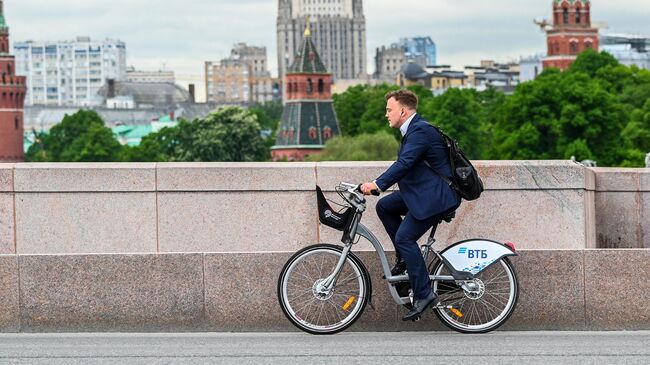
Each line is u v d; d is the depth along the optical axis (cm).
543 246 1997
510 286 1733
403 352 1590
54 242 2106
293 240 2059
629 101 18288
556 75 15912
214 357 1572
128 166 2091
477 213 1998
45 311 1805
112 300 1805
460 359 1540
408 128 1698
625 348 1614
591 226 2130
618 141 14638
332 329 1736
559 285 1795
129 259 1803
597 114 14225
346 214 1720
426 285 1694
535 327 1795
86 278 1805
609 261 1794
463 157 1688
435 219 1692
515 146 14275
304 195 2056
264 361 1539
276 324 1798
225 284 1802
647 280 1791
